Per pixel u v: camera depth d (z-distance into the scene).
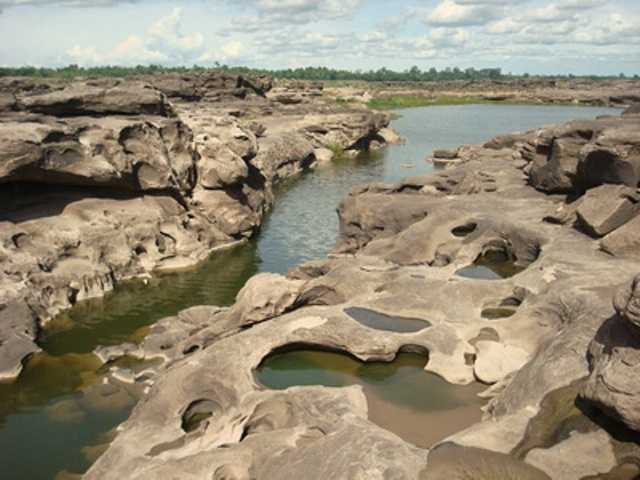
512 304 26.23
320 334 23.56
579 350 18.17
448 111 170.75
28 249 35.66
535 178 43.78
